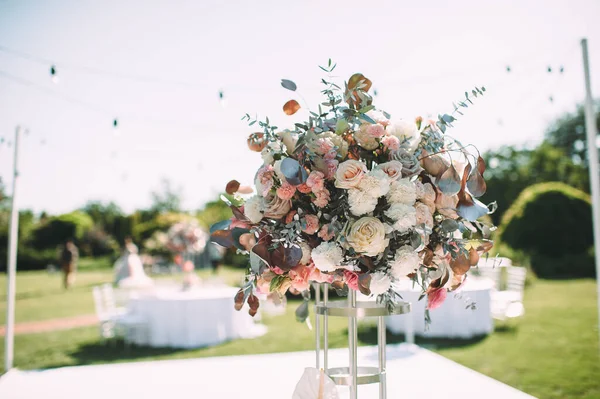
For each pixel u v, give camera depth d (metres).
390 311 1.67
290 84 1.69
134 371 4.01
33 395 3.49
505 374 4.52
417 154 1.60
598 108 20.42
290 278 1.60
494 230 1.67
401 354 4.28
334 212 1.56
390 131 1.65
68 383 3.74
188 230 5.98
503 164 19.58
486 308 6.11
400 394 3.20
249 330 6.51
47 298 11.84
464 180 1.61
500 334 6.18
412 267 1.50
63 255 14.27
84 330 7.52
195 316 5.88
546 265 12.24
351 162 1.52
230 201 1.75
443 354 5.30
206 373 3.88
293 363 4.06
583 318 7.03
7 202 23.97
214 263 13.95
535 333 6.18
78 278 17.78
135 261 12.63
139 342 6.11
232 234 1.73
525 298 9.19
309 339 6.27
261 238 1.58
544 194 12.54
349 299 1.78
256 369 3.93
